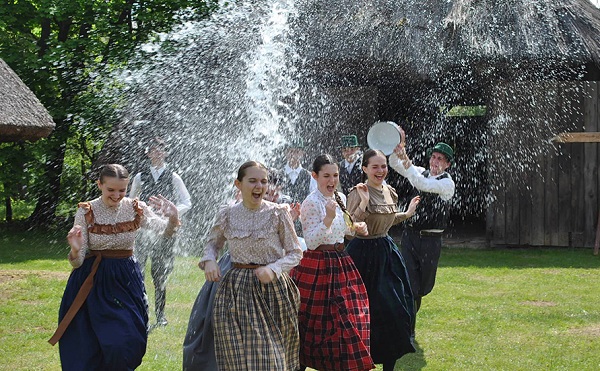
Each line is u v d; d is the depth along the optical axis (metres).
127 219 4.12
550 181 11.45
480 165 13.91
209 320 4.03
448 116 13.62
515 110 11.37
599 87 11.20
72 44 13.56
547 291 7.73
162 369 4.88
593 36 10.80
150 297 7.08
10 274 8.59
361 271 4.64
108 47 13.85
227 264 4.23
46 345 5.52
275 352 3.72
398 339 4.62
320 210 4.32
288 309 3.89
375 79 11.43
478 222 14.26
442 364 5.06
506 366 5.00
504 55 10.46
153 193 6.16
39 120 6.63
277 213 3.89
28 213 18.28
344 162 8.02
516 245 11.59
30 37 15.05
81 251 3.96
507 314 6.57
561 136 11.07
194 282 7.86
